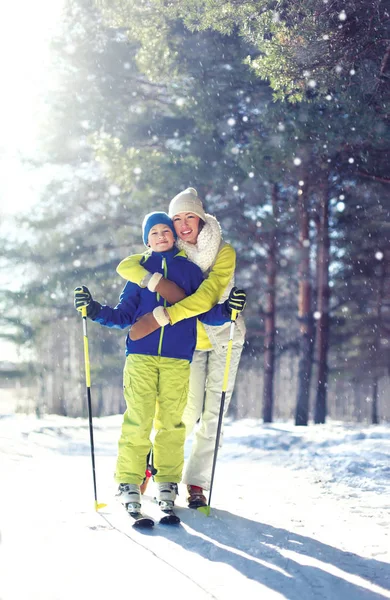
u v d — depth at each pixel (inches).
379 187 531.8
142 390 152.8
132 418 151.8
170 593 97.0
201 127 575.8
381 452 291.1
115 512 147.8
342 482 229.1
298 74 311.9
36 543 117.4
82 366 1068.5
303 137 426.9
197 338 168.9
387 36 298.8
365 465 263.4
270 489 210.7
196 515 153.3
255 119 557.0
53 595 91.8
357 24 297.0
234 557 120.0
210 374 170.6
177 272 160.1
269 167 486.6
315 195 622.5
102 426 589.9
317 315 707.4
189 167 575.5
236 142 572.4
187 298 154.6
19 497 160.4
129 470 149.3
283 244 701.3
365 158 420.2
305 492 206.7
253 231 671.8
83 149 730.2
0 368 1044.5
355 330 967.6
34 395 1108.5
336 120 401.4
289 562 119.4
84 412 1139.3
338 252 762.8
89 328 1023.6
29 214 846.5
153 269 160.7
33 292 893.8
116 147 611.2
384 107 340.5
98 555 113.0
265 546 129.7
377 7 287.7
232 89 555.8
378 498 198.4
